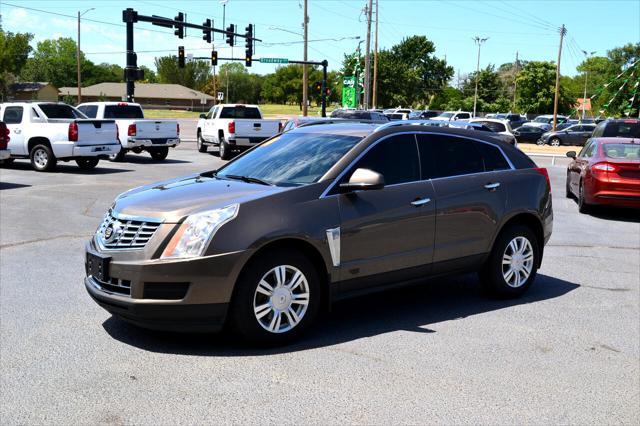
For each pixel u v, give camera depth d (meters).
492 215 6.23
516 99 105.94
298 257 4.93
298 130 6.28
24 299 6.11
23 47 102.81
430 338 5.24
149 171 18.84
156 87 131.38
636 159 12.45
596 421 3.85
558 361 4.82
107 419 3.71
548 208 6.80
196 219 4.62
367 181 5.04
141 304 4.56
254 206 4.79
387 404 3.98
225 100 164.38
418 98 116.19
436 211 5.78
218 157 25.41
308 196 5.05
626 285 7.25
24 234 9.33
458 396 4.13
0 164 20.02
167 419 3.72
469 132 6.38
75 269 7.36
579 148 40.47
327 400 4.01
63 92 127.12
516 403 4.06
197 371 4.43
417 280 5.82
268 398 4.02
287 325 4.97
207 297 4.59
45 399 3.95
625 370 4.68
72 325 5.36
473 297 6.59
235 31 38.25
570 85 122.00
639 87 33.25
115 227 4.82
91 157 19.11
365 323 5.61
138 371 4.41
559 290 6.96
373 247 5.37
